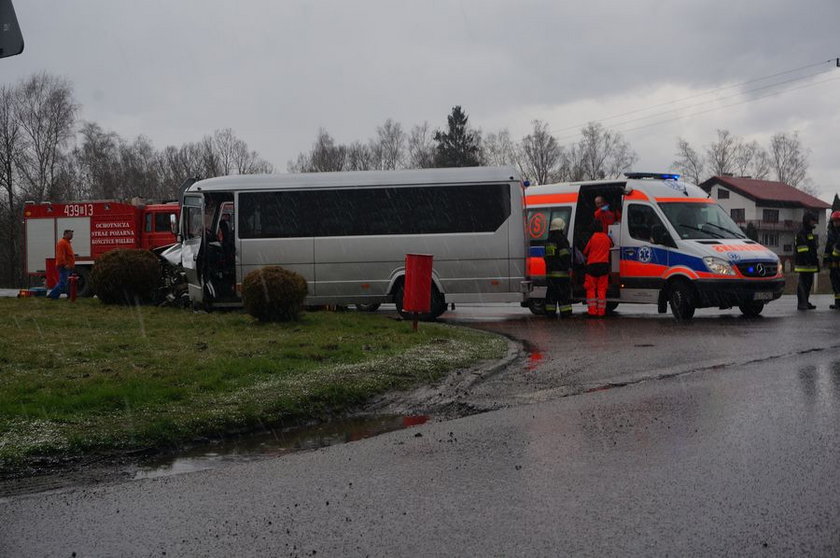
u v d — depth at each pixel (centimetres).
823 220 10275
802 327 1468
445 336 1395
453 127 8931
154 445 702
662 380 956
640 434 689
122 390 856
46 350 1174
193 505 531
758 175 10831
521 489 544
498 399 884
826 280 4266
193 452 695
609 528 464
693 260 1681
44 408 785
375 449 673
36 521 504
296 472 608
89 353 1142
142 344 1255
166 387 891
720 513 484
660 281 1734
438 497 533
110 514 515
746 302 1658
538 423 749
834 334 1352
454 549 439
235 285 1923
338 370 1022
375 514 502
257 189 1923
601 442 666
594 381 970
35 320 1622
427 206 1872
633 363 1096
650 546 435
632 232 1794
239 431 767
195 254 1861
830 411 755
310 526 484
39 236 3127
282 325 1530
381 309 2250
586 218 1938
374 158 9431
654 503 506
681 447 640
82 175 8419
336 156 9456
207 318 1669
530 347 1300
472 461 621
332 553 439
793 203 9600
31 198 7050
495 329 1589
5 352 1148
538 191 2020
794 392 850
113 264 2014
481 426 746
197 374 970
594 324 1647
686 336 1377
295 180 1919
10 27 642
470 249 1853
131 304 2041
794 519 471
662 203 1773
